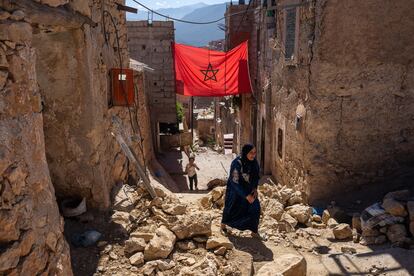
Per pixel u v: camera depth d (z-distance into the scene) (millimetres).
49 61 4906
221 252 4637
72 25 4457
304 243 5414
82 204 5191
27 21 3158
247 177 5270
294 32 7852
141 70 10266
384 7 6402
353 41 6520
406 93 6789
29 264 2854
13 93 2832
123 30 7465
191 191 11383
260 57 12375
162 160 15367
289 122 8469
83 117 5141
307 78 7129
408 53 6629
